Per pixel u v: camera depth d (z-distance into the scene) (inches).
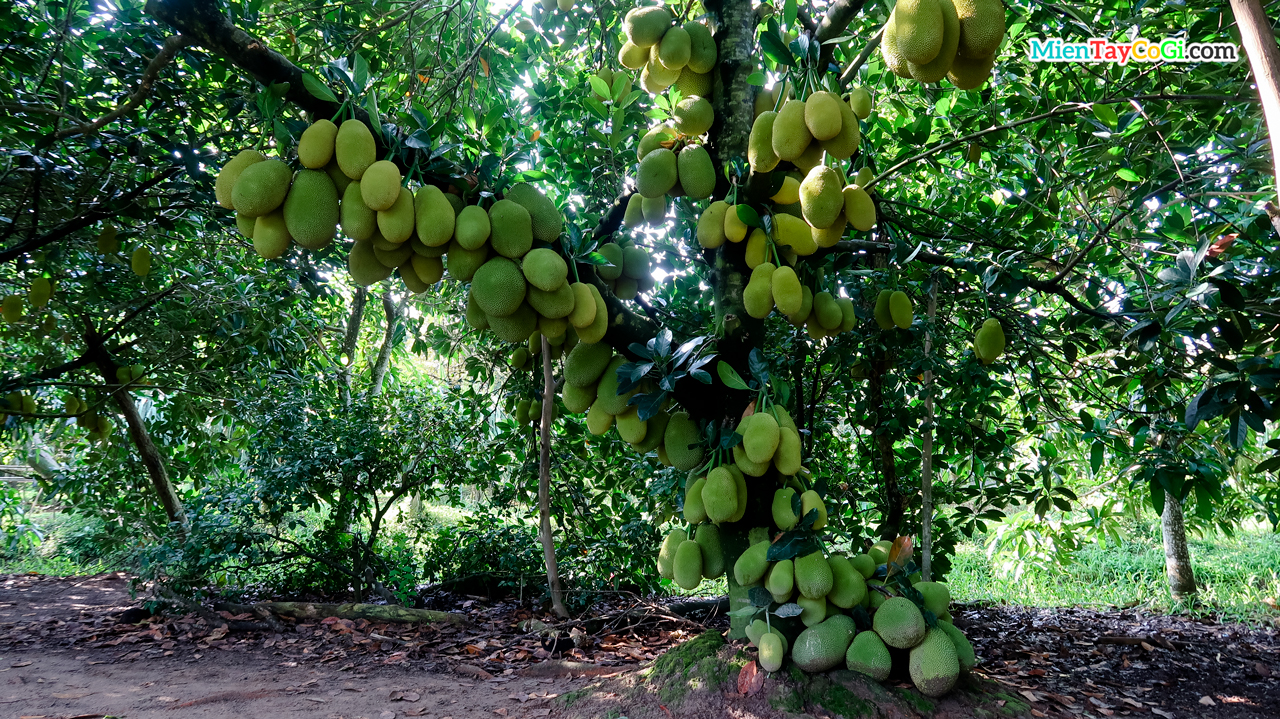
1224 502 233.1
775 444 99.2
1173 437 153.3
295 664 171.8
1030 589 300.2
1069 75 147.2
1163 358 141.3
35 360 252.5
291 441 238.4
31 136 145.6
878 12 165.9
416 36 181.5
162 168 166.2
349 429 245.8
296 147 95.7
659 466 215.5
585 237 110.4
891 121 197.8
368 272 93.9
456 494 268.4
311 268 216.4
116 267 211.0
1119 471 219.5
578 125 183.3
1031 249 157.5
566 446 231.3
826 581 101.3
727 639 119.0
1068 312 165.5
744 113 118.3
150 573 218.7
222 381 244.7
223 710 130.6
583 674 151.6
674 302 195.8
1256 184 124.8
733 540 114.4
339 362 320.2
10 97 139.7
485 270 90.2
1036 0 130.7
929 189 201.0
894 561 110.5
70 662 175.9
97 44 156.6
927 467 138.9
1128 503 255.6
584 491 245.3
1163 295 113.9
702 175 110.5
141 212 158.6
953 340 184.4
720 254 121.0
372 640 191.9
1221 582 298.4
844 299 120.0
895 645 103.7
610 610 220.2
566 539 245.4
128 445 283.6
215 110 167.5
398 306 305.3
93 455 285.3
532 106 178.9
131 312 230.7
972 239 164.7
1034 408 190.1
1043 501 190.7
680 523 237.3
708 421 117.9
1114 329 154.8
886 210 169.5
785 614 102.8
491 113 141.2
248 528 226.2
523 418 174.7
